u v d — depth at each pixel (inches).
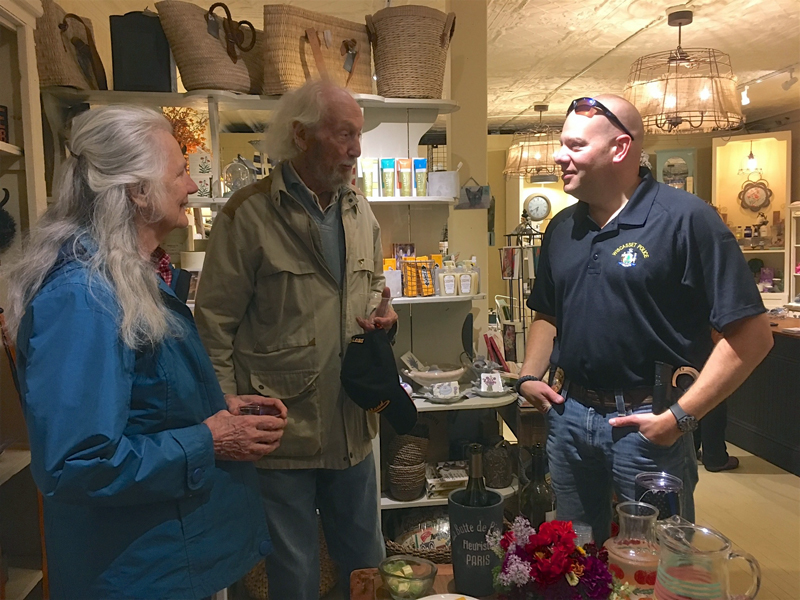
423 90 101.3
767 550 109.0
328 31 94.8
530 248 140.6
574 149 62.5
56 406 37.0
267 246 66.7
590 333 63.3
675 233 59.3
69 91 89.7
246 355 68.6
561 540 43.2
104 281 39.8
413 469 101.2
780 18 138.1
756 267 236.4
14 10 68.6
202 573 45.3
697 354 62.8
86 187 42.3
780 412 152.4
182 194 46.0
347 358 68.2
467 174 123.6
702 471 150.5
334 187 69.7
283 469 69.0
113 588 42.2
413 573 48.4
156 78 93.7
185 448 42.3
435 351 116.0
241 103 97.0
